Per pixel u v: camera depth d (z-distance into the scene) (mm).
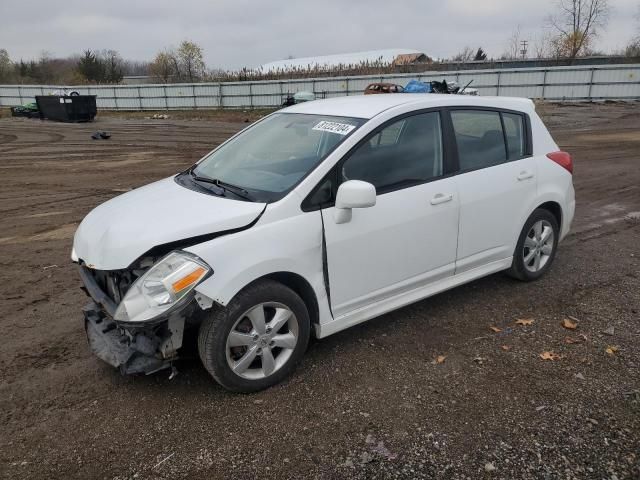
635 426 2955
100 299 3328
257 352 3316
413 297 4074
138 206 3541
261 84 40250
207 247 3053
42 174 12297
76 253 3494
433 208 3975
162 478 2660
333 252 3490
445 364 3645
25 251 6438
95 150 16938
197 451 2844
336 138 3686
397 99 4168
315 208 3422
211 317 3131
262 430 3000
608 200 8633
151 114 38875
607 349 3793
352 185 3295
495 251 4582
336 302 3605
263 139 4199
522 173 4660
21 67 69875
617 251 5992
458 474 2639
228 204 3342
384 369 3596
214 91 41562
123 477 2676
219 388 3414
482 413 3102
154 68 67625
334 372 3564
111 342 3246
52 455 2840
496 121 4582
